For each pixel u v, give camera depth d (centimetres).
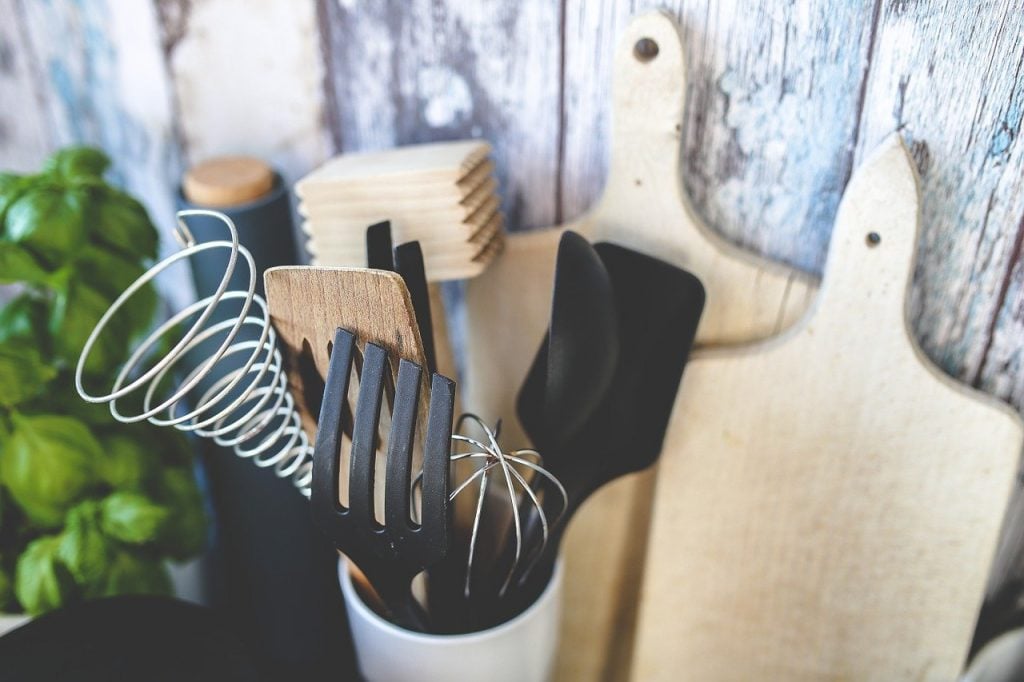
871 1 57
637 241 67
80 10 79
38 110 87
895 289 60
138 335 76
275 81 77
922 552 68
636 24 60
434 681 65
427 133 74
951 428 64
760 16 60
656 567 76
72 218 69
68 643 62
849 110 61
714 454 70
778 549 72
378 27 71
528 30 67
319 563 86
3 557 74
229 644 62
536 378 66
